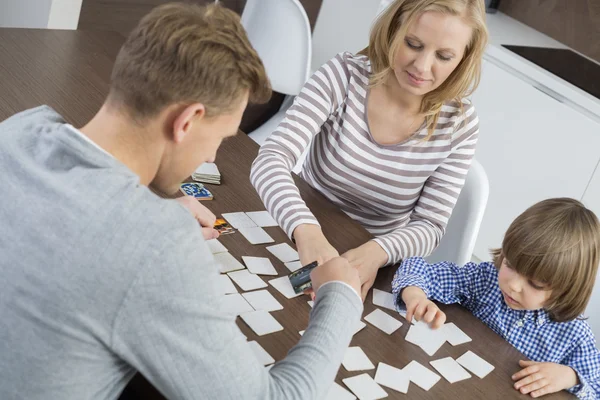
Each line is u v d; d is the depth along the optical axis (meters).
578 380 1.43
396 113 1.73
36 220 0.90
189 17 0.95
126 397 1.21
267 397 0.97
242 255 1.49
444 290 1.59
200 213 1.51
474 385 1.34
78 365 0.89
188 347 0.91
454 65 1.60
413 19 1.56
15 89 1.81
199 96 0.95
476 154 3.46
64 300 0.87
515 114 3.29
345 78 1.76
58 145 0.94
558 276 1.50
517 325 1.62
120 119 0.97
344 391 1.23
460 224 1.94
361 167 1.78
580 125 3.08
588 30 3.59
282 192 1.61
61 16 3.40
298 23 2.71
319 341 1.08
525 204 3.31
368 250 1.58
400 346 1.38
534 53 3.44
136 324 0.88
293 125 1.73
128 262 0.87
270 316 1.34
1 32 2.09
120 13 3.86
